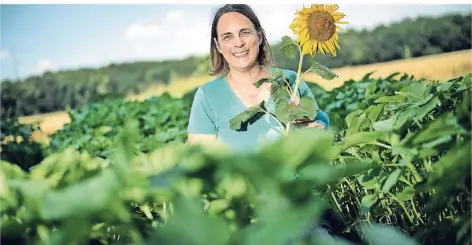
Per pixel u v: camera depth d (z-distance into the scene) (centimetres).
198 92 266
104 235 72
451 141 96
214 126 265
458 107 99
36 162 726
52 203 61
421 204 138
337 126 273
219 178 68
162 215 78
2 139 725
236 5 267
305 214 56
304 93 253
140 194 66
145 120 657
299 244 62
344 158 133
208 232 59
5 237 72
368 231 65
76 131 701
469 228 97
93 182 64
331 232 133
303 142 63
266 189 65
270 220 57
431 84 152
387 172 109
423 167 123
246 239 57
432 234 109
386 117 160
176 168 66
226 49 259
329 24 204
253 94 261
